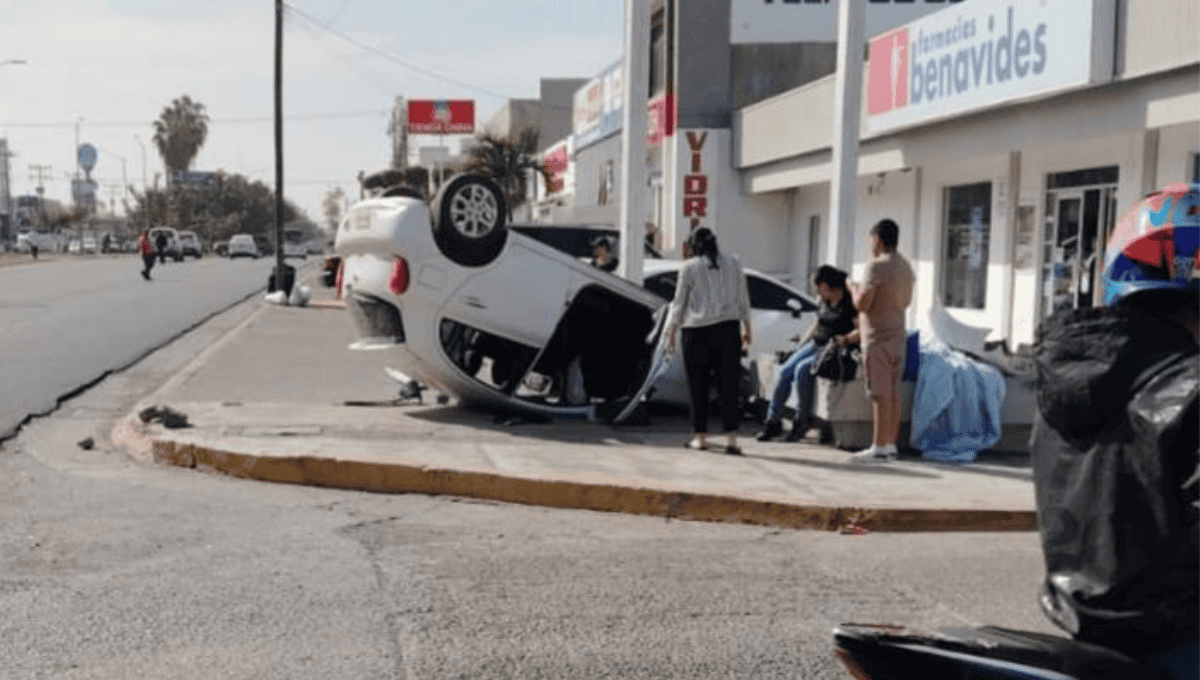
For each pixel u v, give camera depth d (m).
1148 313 2.39
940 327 10.48
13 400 12.04
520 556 6.41
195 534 6.68
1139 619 2.29
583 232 16.09
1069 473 2.36
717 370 9.35
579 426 10.52
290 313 26.89
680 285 9.30
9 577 5.75
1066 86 13.04
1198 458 2.15
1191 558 2.22
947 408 9.46
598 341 11.11
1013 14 14.01
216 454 8.59
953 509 7.39
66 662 4.62
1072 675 2.30
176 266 62.91
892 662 2.44
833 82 20.50
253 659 4.70
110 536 6.60
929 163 17.52
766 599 5.71
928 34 16.31
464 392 10.58
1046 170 16.53
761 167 25.38
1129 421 2.22
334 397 12.65
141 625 5.07
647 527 7.29
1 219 115.56
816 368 9.62
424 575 5.95
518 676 4.59
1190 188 2.43
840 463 9.01
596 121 40.56
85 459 9.14
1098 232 15.42
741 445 9.80
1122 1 12.53
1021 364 10.19
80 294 32.00
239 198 144.38
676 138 27.44
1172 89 12.08
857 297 9.06
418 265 9.86
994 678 2.33
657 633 5.14
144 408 10.41
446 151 73.69
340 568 6.04
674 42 28.42
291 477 8.25
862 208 23.11
